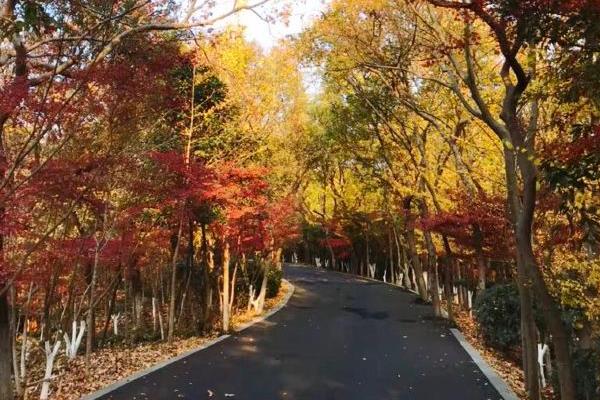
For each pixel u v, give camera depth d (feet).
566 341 19.43
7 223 22.71
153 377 30.17
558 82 15.84
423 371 33.01
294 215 74.43
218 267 60.08
